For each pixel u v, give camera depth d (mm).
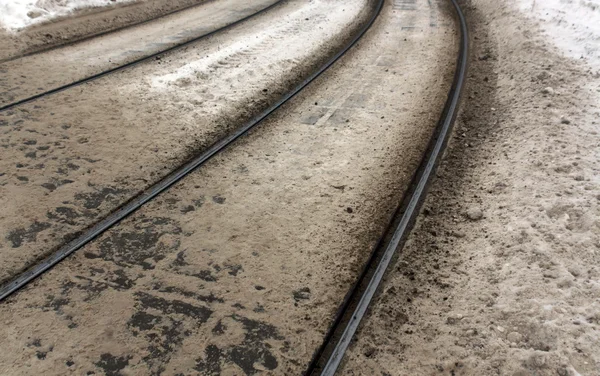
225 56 9484
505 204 4902
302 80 8688
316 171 5738
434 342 3465
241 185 5426
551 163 5430
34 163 5691
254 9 13797
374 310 3760
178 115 7117
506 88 7891
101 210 4953
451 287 3961
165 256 4324
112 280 4035
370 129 6773
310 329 3619
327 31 11695
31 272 4039
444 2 14766
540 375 3092
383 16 13273
